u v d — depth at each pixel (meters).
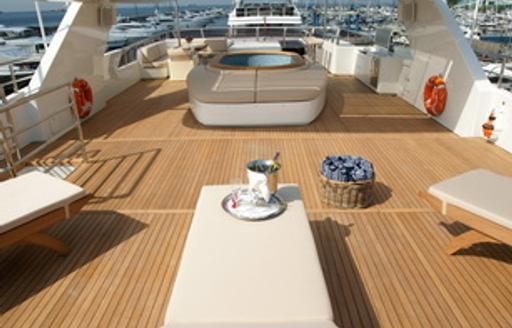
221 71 5.34
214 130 4.61
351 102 5.89
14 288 2.08
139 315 1.89
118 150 4.03
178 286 1.48
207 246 1.71
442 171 3.46
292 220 1.90
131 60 7.58
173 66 7.63
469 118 4.27
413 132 4.51
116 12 5.75
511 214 1.96
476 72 4.22
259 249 1.68
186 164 3.65
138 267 2.23
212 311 1.37
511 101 3.82
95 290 2.06
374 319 1.86
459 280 2.11
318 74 5.23
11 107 2.80
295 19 10.62
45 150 4.07
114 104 5.93
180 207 2.88
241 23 10.66
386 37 6.92
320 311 1.37
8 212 2.06
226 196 2.12
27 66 8.26
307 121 4.68
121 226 2.64
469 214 2.09
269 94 4.46
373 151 3.93
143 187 3.20
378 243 2.43
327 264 2.23
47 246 2.25
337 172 2.76
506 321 1.84
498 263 2.24
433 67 5.05
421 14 5.29
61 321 1.86
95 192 3.12
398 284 2.08
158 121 5.02
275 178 2.07
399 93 6.26
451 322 1.84
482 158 3.74
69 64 4.74
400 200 2.96
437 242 2.44
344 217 2.72
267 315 1.35
